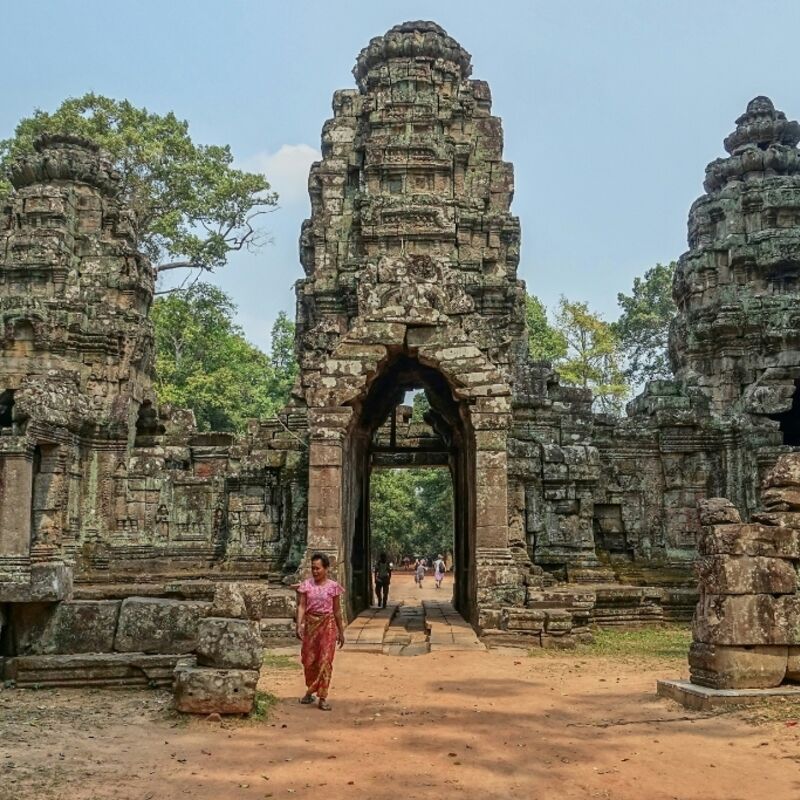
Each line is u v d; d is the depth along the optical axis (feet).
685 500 76.48
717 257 82.53
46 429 67.56
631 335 186.91
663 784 22.43
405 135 90.84
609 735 27.50
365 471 70.23
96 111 127.95
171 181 130.00
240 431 149.69
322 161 93.20
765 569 32.76
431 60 94.02
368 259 86.07
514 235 91.97
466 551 62.44
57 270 77.36
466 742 26.50
